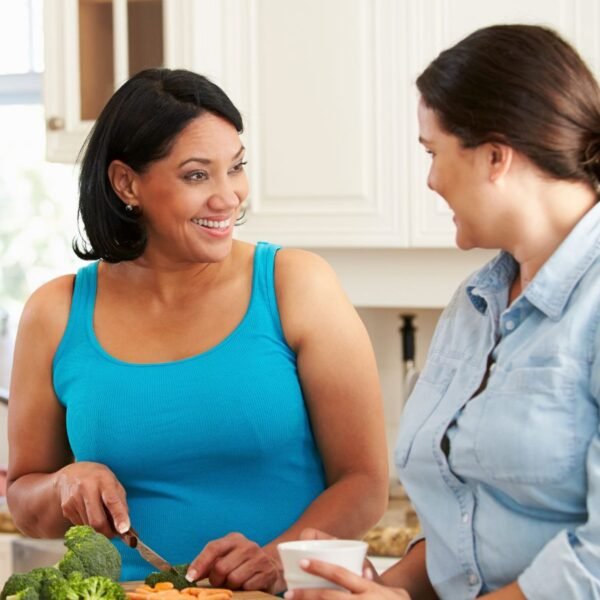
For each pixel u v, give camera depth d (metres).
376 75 4.48
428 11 4.41
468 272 4.55
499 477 2.01
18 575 2.14
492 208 2.03
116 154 2.68
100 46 4.73
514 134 1.97
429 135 2.07
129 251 2.73
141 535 2.70
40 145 6.07
